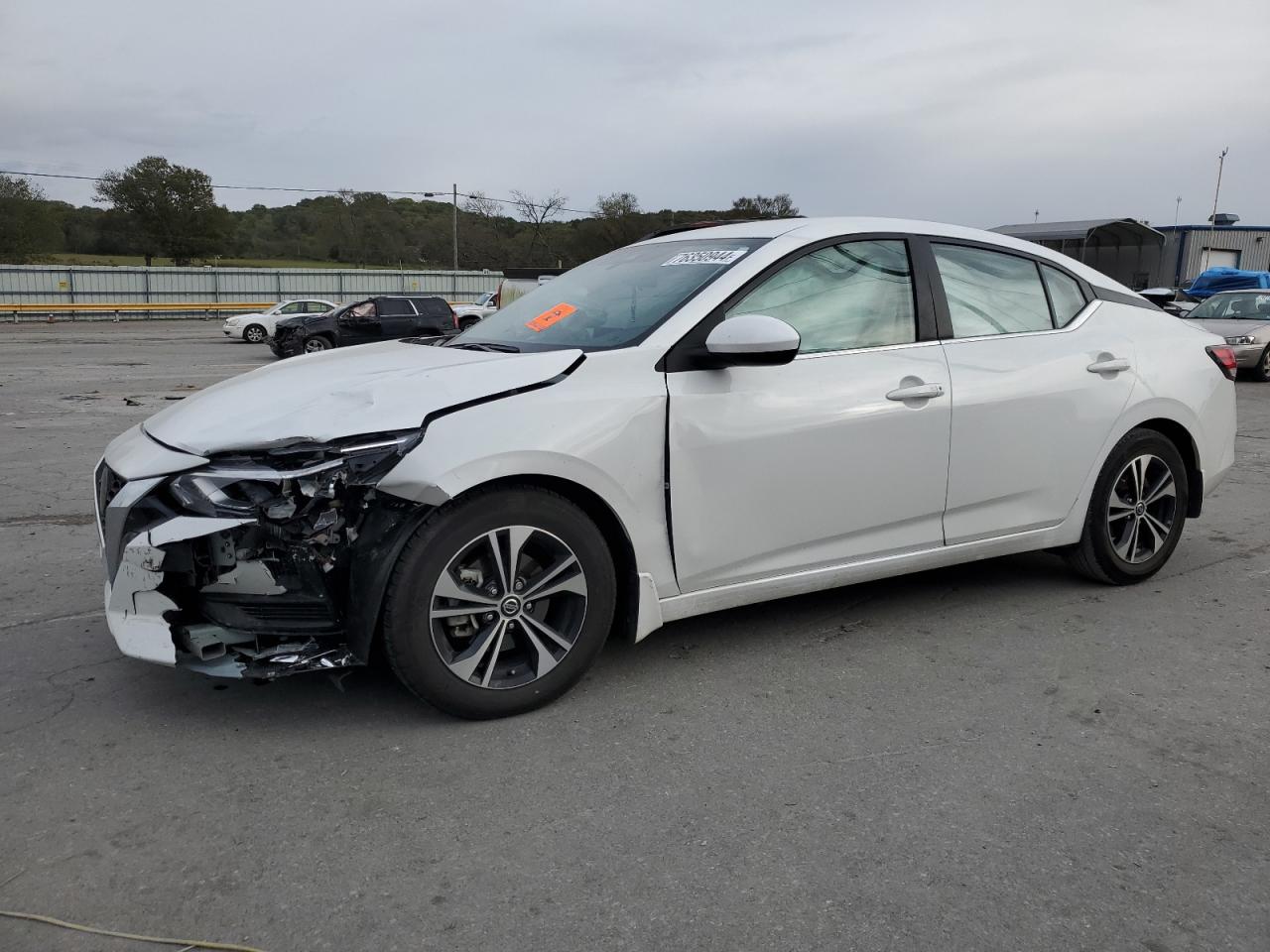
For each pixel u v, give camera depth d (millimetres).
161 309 43156
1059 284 4238
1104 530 4238
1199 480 4543
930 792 2650
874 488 3559
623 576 3223
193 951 2012
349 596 2795
